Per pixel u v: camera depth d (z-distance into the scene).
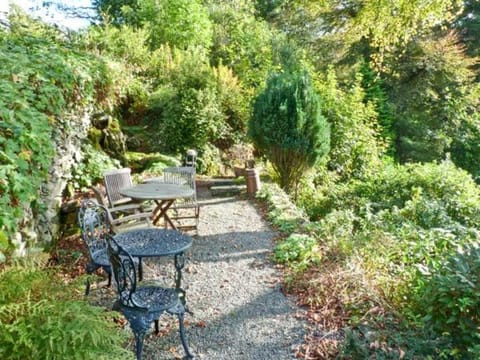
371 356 2.24
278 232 5.20
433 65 11.88
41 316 1.74
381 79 12.62
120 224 4.37
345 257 3.75
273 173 8.26
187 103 8.99
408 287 2.98
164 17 11.56
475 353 2.06
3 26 4.58
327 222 5.14
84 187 5.19
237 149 9.77
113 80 6.22
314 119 7.38
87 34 8.38
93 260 3.01
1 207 2.30
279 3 15.45
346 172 9.36
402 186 7.70
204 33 11.82
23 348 1.64
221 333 2.73
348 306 2.96
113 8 13.48
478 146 11.93
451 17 7.43
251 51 12.14
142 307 2.27
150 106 9.14
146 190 4.53
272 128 7.34
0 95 2.72
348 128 9.42
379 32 7.95
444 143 12.12
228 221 5.77
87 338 1.70
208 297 3.30
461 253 2.69
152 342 2.61
